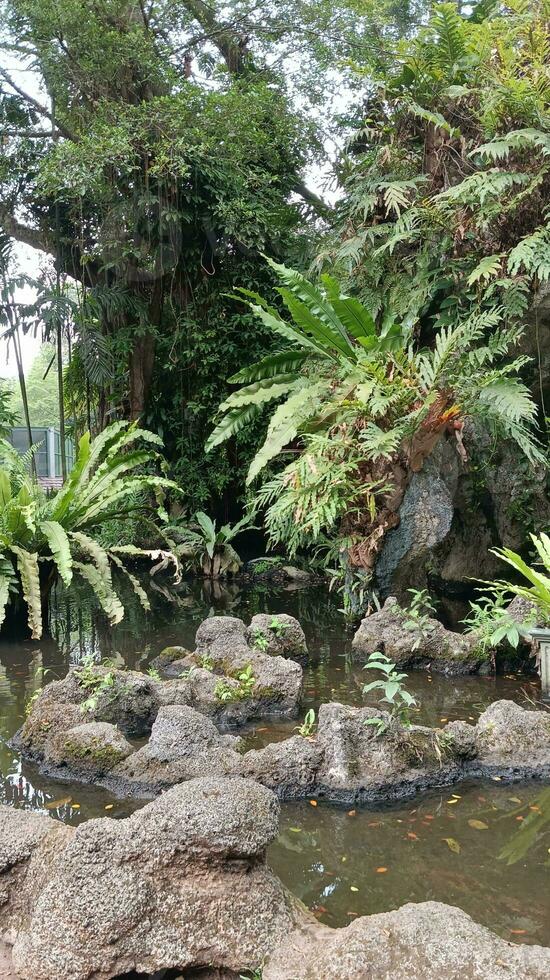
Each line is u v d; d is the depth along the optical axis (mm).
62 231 10469
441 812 2617
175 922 1754
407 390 4988
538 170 6027
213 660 4281
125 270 10109
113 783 2902
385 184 6543
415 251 7074
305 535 6199
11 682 4355
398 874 2176
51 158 8805
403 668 4500
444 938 1562
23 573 5320
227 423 6383
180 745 2947
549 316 5992
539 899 2016
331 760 2842
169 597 7406
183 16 10375
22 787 2912
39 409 30141
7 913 1916
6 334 9047
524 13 6414
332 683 4203
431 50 6773
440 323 6430
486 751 3035
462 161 6652
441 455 5832
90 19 9242
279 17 10484
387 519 5398
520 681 4203
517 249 5543
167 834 1812
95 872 1766
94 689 3498
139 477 6668
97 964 1696
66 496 5867
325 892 2080
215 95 9477
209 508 10742
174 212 9562
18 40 9578
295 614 6371
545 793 2760
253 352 10516
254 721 3625
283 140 10625
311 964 1622
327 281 5418
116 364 10500
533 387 6242
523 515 6164
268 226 10055
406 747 2902
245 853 1805
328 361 6027
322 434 5520
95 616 6383
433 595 6137
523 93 5844
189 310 10609
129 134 9117
